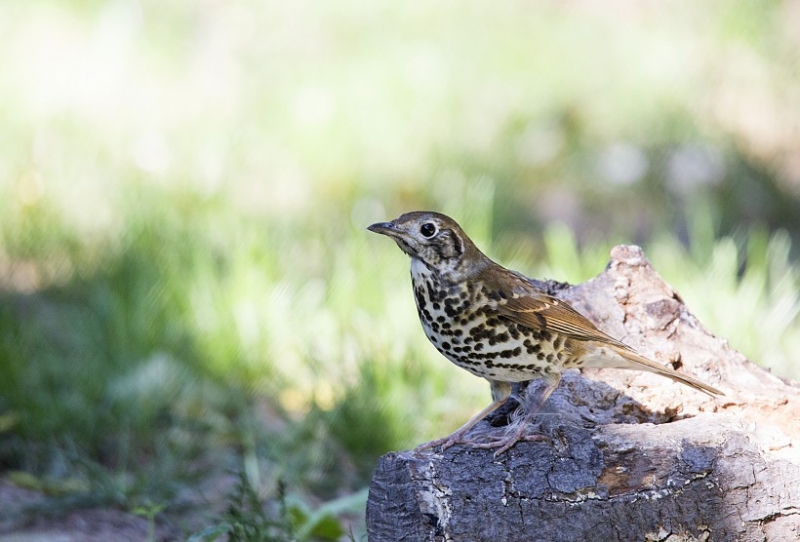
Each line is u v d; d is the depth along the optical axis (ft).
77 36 64.13
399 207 51.60
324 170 53.11
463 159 53.78
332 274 42.91
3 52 61.52
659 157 55.06
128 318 37.50
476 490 20.21
